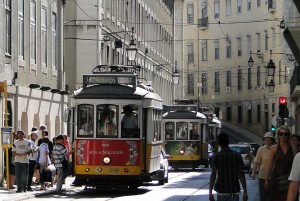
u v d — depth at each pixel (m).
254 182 39.19
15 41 33.88
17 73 33.97
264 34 88.94
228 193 14.41
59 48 41.69
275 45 85.50
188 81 102.94
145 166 28.89
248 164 50.19
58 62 41.59
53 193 28.45
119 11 55.88
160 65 72.56
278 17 85.00
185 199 27.34
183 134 49.00
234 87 96.12
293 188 10.70
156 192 30.78
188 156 48.75
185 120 48.97
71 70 48.09
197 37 102.19
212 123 56.09
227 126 95.50
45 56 39.16
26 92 34.75
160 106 31.73
